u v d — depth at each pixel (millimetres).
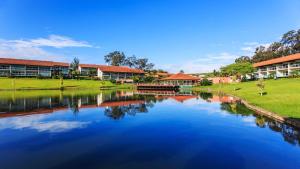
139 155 9578
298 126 13328
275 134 12602
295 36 82875
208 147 10578
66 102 29562
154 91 58281
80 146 10773
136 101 31547
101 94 45031
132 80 88938
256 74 76125
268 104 21109
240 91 40781
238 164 8609
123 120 17266
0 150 10203
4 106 25328
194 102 29844
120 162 8828
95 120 17297
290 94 25844
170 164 8633
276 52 89688
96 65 98188
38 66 79500
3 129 14281
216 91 52594
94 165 8555
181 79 75938
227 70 72188
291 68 57438
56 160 9031
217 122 16109
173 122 16359
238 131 13398
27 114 20000
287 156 9352
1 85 58406
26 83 63219
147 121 16844
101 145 10945
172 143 11242
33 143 11266
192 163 8727
